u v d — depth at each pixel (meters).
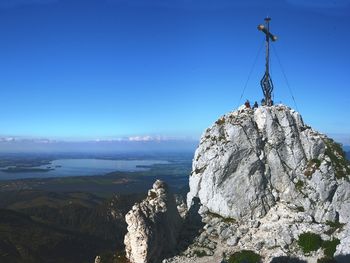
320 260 55.94
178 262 60.59
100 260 64.44
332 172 68.88
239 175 70.12
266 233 64.06
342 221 65.88
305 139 72.69
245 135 71.50
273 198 69.88
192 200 74.12
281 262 58.62
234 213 69.06
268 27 76.69
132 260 60.72
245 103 78.19
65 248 181.75
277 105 75.88
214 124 76.75
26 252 169.62
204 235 66.38
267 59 77.69
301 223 64.50
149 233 59.31
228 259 60.66
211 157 72.06
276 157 71.06
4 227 195.62
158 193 67.62
